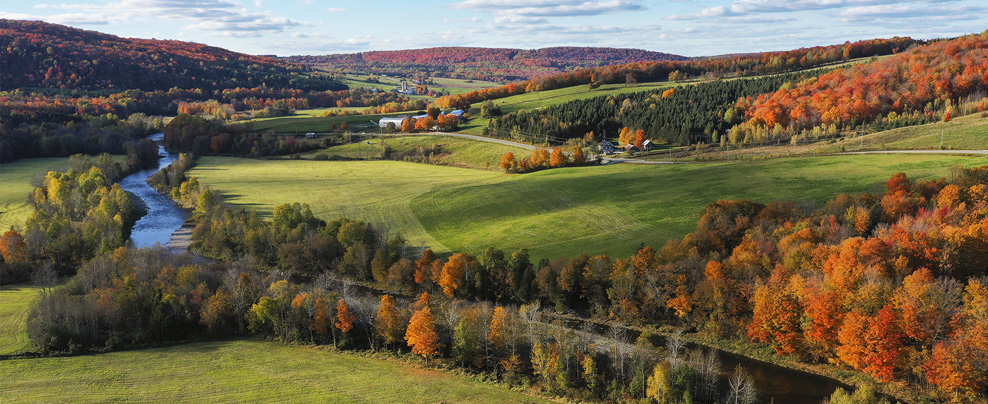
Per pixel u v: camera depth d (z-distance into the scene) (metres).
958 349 65.38
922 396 68.12
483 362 79.06
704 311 87.00
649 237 118.19
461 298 101.88
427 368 78.94
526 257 103.00
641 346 75.62
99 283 101.31
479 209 149.38
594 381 71.38
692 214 127.44
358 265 114.19
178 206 175.38
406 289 108.19
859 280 77.69
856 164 146.75
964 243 81.12
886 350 69.81
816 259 85.75
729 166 163.00
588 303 97.00
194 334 91.25
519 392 72.62
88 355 83.69
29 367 78.56
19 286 113.25
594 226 128.38
